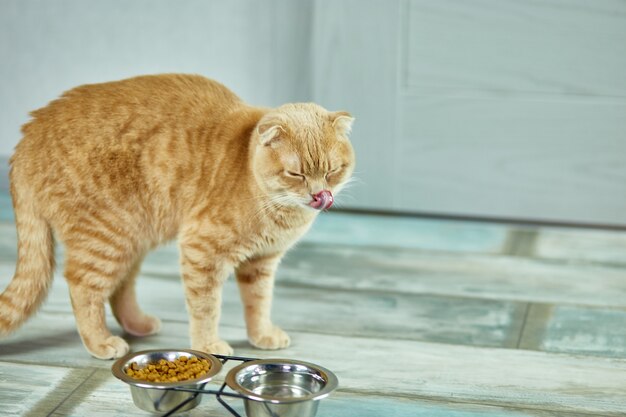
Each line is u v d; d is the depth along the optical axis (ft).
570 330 7.97
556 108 10.97
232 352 7.18
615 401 6.54
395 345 7.57
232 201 6.81
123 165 6.89
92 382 6.72
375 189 11.62
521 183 11.30
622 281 9.38
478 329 7.97
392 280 9.33
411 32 11.05
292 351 7.42
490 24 10.86
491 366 7.15
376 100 11.34
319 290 8.98
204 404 6.38
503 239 10.89
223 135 6.96
